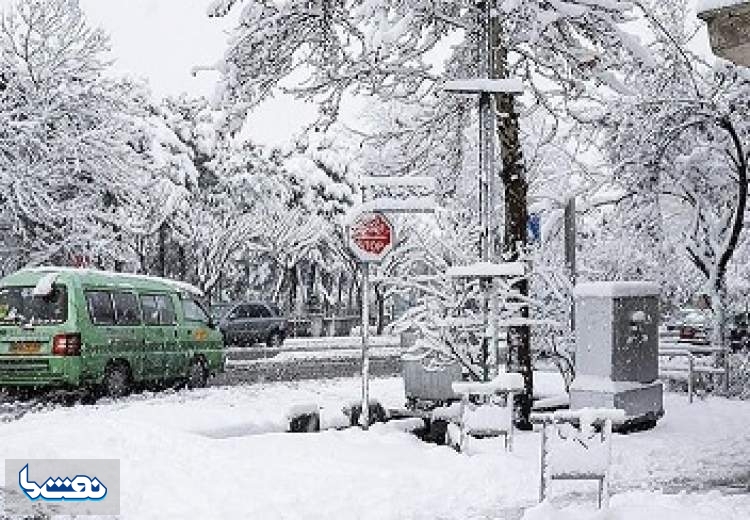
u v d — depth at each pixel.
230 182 52.00
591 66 16.20
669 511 8.70
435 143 17.83
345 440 12.51
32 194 30.19
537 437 13.68
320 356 32.06
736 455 12.77
